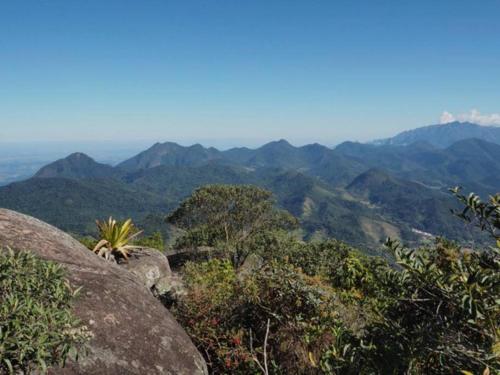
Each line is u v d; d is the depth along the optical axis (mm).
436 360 2525
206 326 5660
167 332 4359
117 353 3652
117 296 4395
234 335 5328
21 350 2219
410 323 2637
